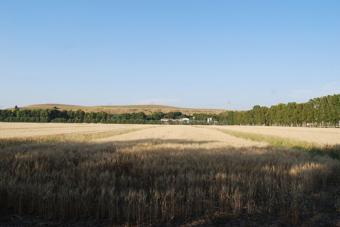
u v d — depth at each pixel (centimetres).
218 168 1563
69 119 13912
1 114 13312
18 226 920
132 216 989
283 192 1234
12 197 1065
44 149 2248
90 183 1248
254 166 1662
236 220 1004
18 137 3647
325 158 2166
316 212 1081
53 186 1170
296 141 3750
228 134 5866
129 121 15325
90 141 3512
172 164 1642
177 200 1081
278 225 966
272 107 12362
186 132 6575
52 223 954
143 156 1892
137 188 1249
